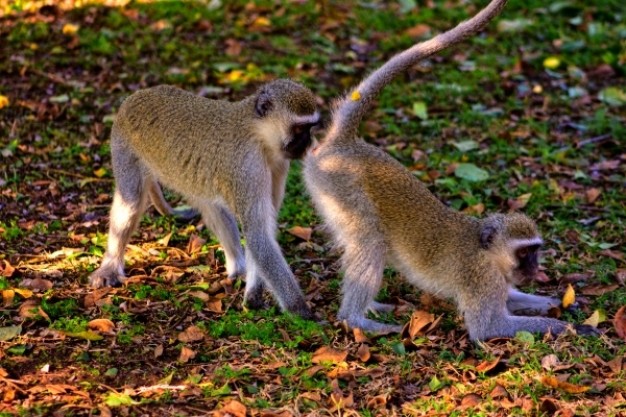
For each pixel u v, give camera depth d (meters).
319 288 9.83
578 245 10.77
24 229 10.94
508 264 8.78
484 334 8.77
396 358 8.23
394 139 13.48
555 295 9.73
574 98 14.87
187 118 9.81
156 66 15.34
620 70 15.80
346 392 7.75
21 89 14.38
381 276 9.14
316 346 8.52
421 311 8.97
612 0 18.36
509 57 16.36
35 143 12.95
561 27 17.38
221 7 17.72
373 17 17.80
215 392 7.70
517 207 11.64
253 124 9.40
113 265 9.89
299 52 16.25
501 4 9.64
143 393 7.70
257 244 9.30
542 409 7.47
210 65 15.51
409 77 15.53
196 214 11.52
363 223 9.07
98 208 11.60
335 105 9.75
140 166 10.22
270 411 7.42
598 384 7.82
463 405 7.56
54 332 8.59
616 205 11.73
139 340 8.57
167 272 10.09
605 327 8.91
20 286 9.59
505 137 13.48
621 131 13.62
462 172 12.36
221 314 9.20
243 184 9.40
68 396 7.62
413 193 9.20
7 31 16.25
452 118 14.20
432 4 18.41
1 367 7.98
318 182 9.33
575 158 13.08
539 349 8.34
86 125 13.55
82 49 15.79
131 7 17.41
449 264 8.95
